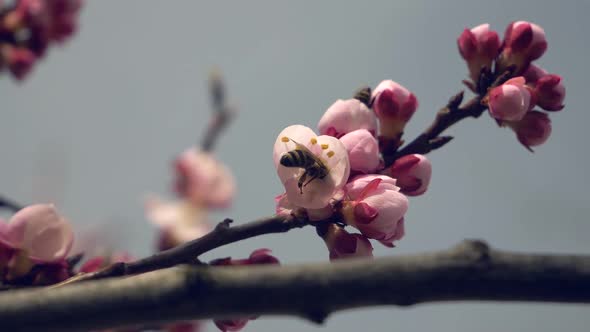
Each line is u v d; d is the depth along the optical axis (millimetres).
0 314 663
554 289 670
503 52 762
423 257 670
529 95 749
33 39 961
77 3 1016
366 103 753
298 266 668
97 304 666
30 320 664
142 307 666
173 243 1085
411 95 753
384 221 726
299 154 719
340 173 723
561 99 755
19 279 740
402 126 752
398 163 742
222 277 667
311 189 723
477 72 762
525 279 670
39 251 742
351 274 667
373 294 667
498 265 670
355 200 729
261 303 667
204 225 1129
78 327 666
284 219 728
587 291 670
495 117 748
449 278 668
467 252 671
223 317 670
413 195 745
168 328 878
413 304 670
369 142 734
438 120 755
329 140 726
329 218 730
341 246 727
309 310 668
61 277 742
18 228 741
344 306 668
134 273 719
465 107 755
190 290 666
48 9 985
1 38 951
